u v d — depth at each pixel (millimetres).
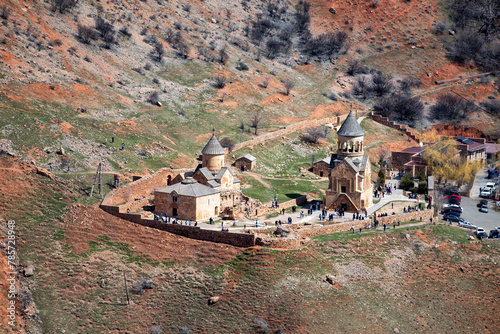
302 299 83938
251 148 156375
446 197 137125
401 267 96938
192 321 81438
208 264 92375
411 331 82312
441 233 108000
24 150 116625
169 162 131375
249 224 102938
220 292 86312
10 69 144500
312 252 94312
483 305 90812
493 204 135875
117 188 110125
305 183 138500
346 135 118250
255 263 90688
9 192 104062
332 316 81750
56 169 114875
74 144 125188
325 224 105000
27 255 92688
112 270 92000
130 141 137250
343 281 89875
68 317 82875
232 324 80125
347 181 115688
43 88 144750
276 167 150625
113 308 84750
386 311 85438
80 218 102812
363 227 106750
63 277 89812
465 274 98125
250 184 131125
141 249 96938
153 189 117000
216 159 114188
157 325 81312
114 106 154875
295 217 110625
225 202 110938
